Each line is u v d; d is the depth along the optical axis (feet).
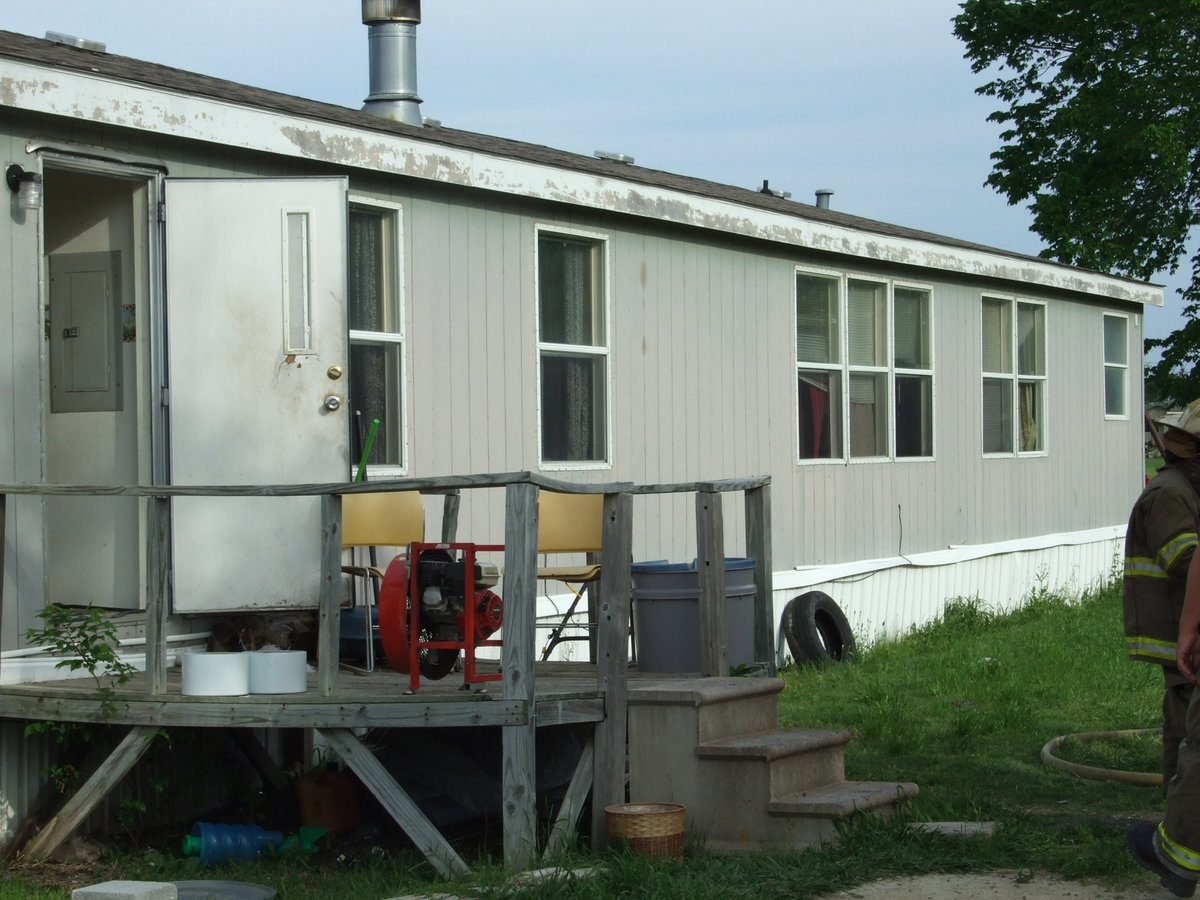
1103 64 88.02
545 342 29.73
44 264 21.63
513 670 18.37
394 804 18.65
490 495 28.25
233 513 22.44
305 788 21.45
